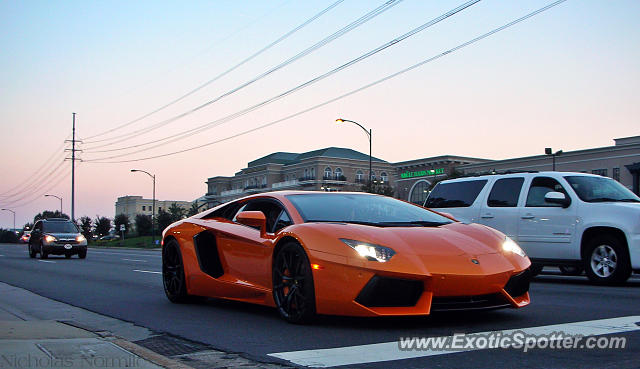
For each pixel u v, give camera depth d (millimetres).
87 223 87562
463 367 3602
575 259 9250
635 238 8578
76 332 5086
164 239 7332
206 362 3982
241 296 6051
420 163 59938
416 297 4613
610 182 9812
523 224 9773
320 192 6207
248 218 5582
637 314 5500
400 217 5684
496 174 10508
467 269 4645
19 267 15305
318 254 4875
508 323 5035
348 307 4695
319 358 3906
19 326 5430
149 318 6008
